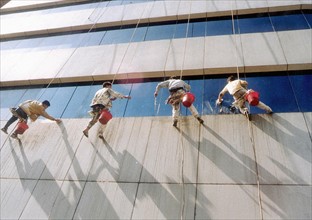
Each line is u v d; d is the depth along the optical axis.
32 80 9.79
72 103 8.87
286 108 7.22
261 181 5.52
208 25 10.60
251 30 9.88
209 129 6.59
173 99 6.57
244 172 5.70
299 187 5.32
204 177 5.79
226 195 5.45
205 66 8.48
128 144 6.75
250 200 5.30
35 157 7.00
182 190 5.69
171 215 5.38
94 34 11.66
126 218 5.51
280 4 10.43
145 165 6.25
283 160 5.73
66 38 11.94
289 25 9.75
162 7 11.90
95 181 6.21
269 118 6.48
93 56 10.09
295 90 7.61
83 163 6.61
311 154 5.73
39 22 13.22
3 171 6.86
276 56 8.28
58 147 7.09
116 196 5.87
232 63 8.39
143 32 11.01
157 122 7.08
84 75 9.35
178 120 6.94
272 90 7.74
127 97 6.86
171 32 10.66
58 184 6.34
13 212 6.06
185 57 9.00
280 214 5.05
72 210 5.85
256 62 8.24
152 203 5.62
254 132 6.30
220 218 5.19
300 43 8.54
